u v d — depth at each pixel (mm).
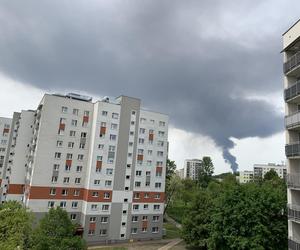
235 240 36188
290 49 32219
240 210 37875
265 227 35531
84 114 65812
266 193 39125
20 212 36969
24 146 77250
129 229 64438
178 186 94062
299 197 29422
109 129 65312
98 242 60562
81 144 64688
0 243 31938
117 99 70375
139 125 69438
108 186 63438
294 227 28531
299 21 30078
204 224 53875
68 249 37281
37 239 37094
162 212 69438
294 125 29047
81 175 63969
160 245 60906
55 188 60812
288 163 29703
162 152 71812
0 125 93375
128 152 67000
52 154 61406
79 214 62750
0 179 90250
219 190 57969
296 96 28938
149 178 68875
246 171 189500
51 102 62625
